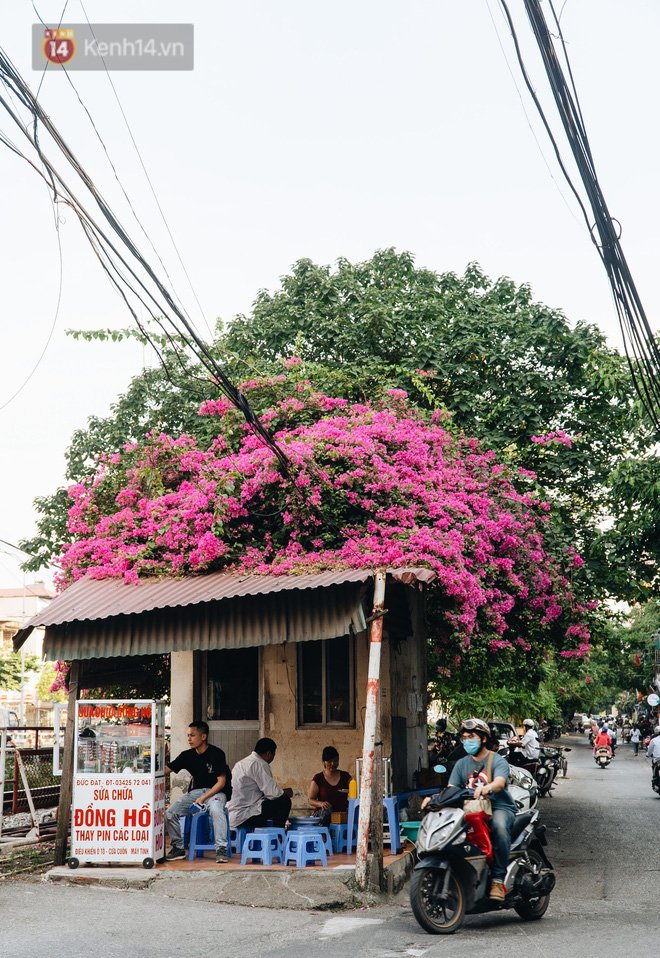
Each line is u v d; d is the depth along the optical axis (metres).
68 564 12.07
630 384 16.25
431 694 20.84
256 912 7.86
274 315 18.16
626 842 13.15
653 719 53.28
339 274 18.20
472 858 7.32
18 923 7.17
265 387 13.41
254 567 10.47
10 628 58.44
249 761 9.66
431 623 14.55
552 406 17.75
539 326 17.92
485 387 17.66
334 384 14.80
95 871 8.88
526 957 6.23
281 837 9.30
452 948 6.58
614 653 18.72
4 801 12.09
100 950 6.38
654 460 16.09
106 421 18.22
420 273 19.72
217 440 13.12
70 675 9.80
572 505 18.05
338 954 6.39
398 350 17.52
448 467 13.76
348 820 9.71
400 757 12.12
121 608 9.51
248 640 9.53
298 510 11.11
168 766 10.03
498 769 7.65
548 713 28.31
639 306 6.03
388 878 8.66
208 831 10.05
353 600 9.35
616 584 17.23
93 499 13.35
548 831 14.56
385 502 11.63
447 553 10.90
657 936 6.94
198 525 10.88
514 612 15.09
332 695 11.84
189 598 9.45
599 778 28.89
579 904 8.62
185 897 8.33
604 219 5.65
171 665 12.27
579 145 5.38
